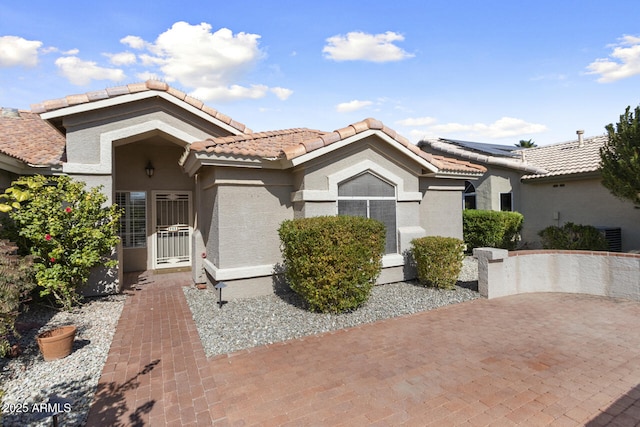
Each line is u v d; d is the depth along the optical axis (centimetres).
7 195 823
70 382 498
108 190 1019
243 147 923
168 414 418
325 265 743
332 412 419
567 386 474
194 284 1112
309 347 614
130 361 563
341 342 634
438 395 454
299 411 421
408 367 533
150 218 1399
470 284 1052
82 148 993
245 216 917
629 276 895
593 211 1505
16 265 605
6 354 575
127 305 898
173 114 1120
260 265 932
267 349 607
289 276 832
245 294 916
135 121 1070
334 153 938
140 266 1391
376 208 1023
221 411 423
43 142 1191
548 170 1673
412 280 1091
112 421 404
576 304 866
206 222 1077
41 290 874
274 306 842
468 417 406
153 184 1402
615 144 1130
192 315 802
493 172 1770
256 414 416
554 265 999
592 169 1432
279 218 963
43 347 557
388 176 1023
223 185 891
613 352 583
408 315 788
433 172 1133
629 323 724
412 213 1096
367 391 465
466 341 635
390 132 988
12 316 562
